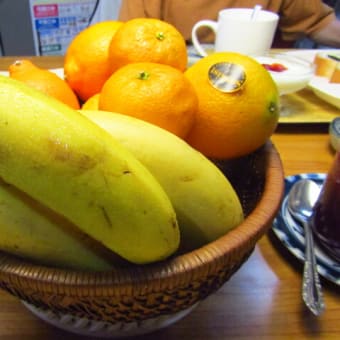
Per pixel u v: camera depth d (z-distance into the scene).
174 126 0.33
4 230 0.23
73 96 0.42
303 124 0.67
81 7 1.55
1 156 0.20
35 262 0.25
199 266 0.24
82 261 0.25
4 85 0.21
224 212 0.28
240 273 0.38
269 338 0.32
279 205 0.30
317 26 1.36
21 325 0.32
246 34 0.84
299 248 0.39
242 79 0.36
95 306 0.25
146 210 0.22
